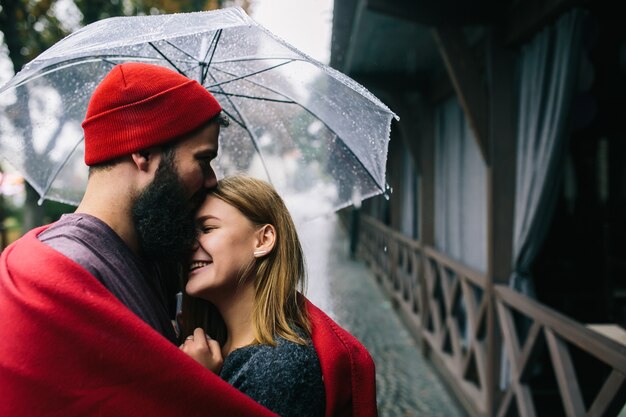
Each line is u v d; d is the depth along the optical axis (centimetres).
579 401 236
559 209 465
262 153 155
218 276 102
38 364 79
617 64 450
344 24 443
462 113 471
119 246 93
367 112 126
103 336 81
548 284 449
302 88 136
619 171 518
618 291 489
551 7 263
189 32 91
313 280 964
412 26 412
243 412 86
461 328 507
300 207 157
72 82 129
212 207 104
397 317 723
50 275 81
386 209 992
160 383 83
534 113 308
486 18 332
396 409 423
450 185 522
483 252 416
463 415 408
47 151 138
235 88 143
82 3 617
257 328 101
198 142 97
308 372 96
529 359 289
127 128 92
